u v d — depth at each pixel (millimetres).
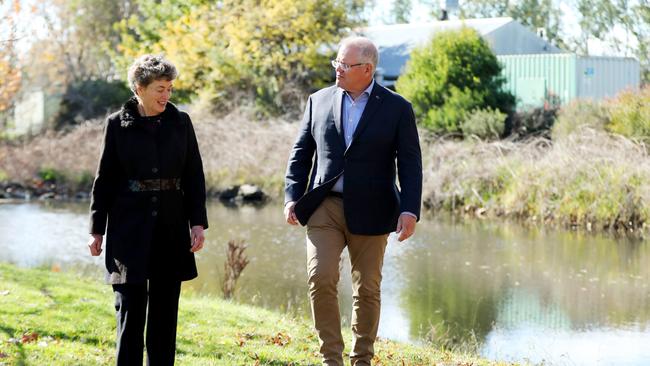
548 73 39062
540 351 11695
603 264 18750
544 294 15578
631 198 24312
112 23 56875
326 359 7219
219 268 17578
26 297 10867
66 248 20609
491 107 34969
